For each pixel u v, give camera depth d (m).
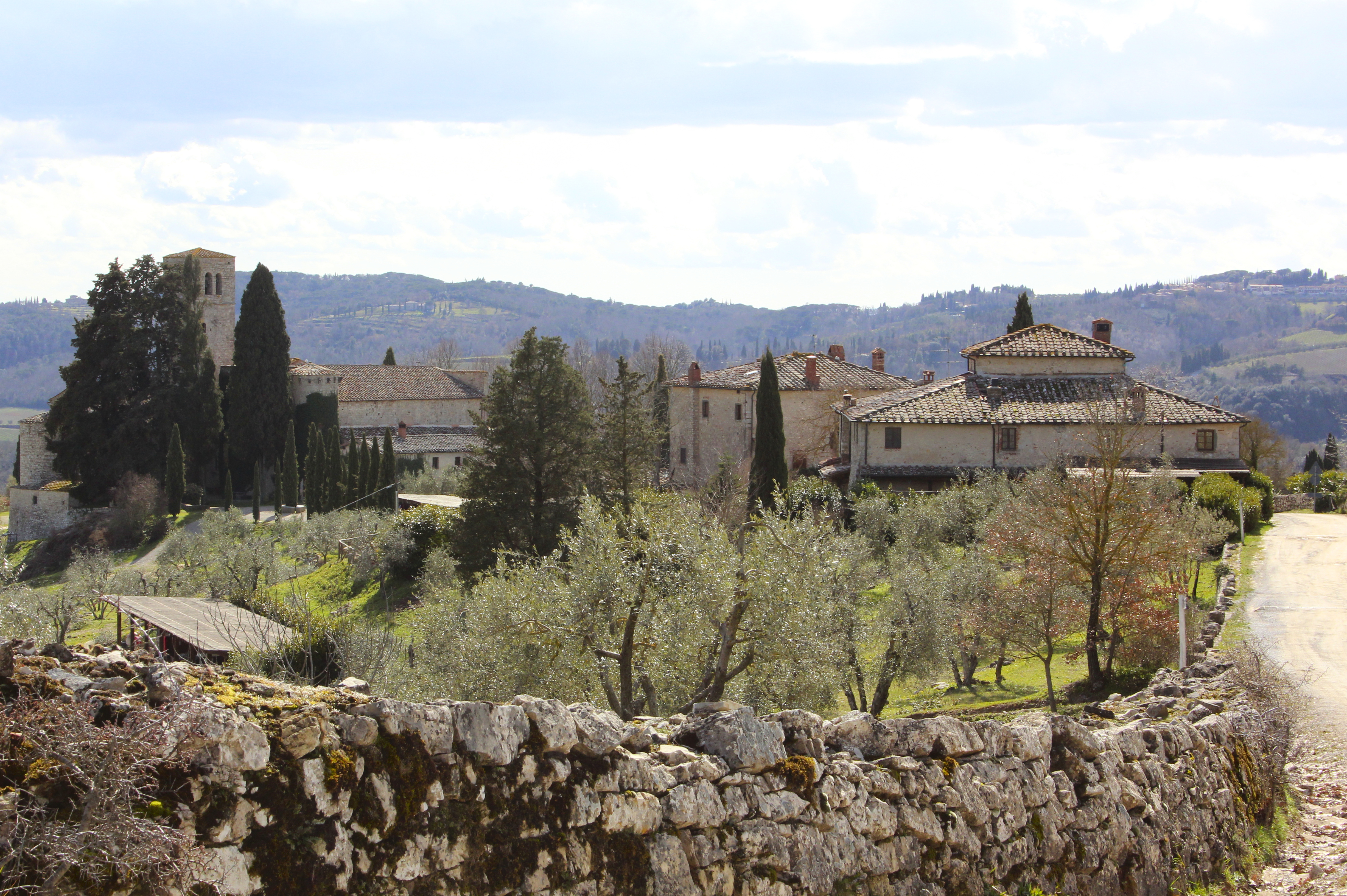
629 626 17.48
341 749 5.06
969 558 29.31
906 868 7.73
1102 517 25.86
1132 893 9.58
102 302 94.69
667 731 7.32
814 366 71.19
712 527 23.11
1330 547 42.34
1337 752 16.45
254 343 95.81
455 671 19.66
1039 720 9.78
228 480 88.00
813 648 18.45
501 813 5.62
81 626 41.00
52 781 4.25
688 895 6.38
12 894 3.97
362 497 70.88
